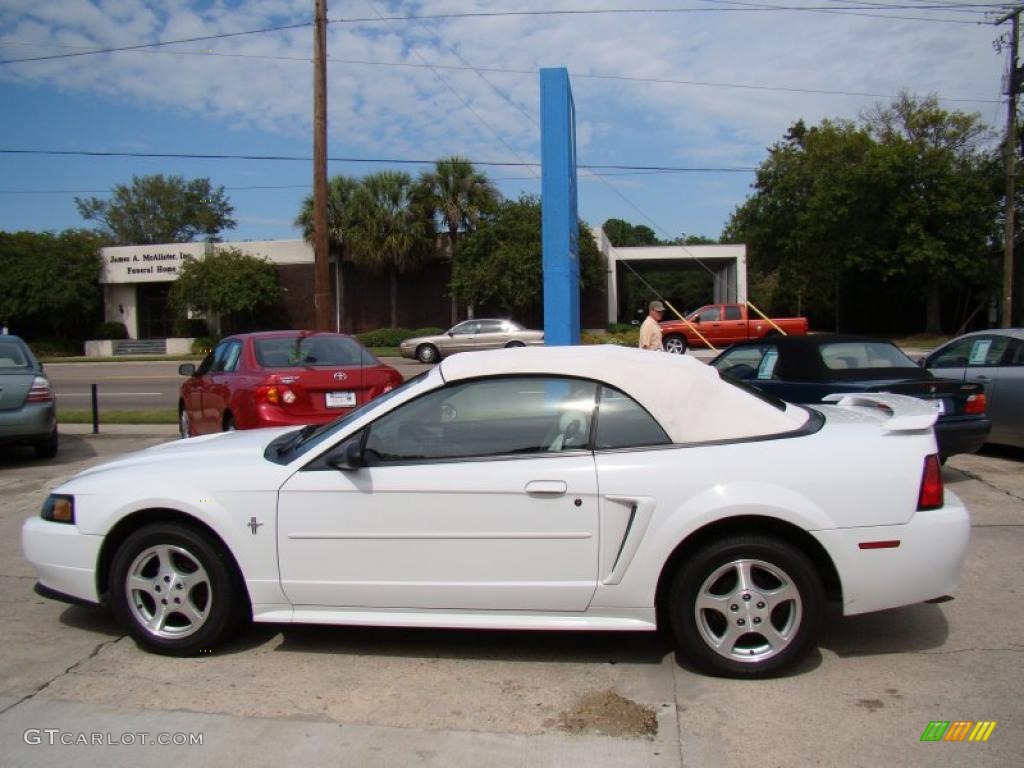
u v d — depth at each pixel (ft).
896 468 12.19
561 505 12.29
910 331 128.77
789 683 12.17
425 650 13.60
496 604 12.60
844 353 26.58
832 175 113.29
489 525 12.42
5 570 18.34
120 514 13.32
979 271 109.40
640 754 10.30
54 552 13.73
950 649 13.38
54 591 13.96
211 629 13.17
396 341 119.14
